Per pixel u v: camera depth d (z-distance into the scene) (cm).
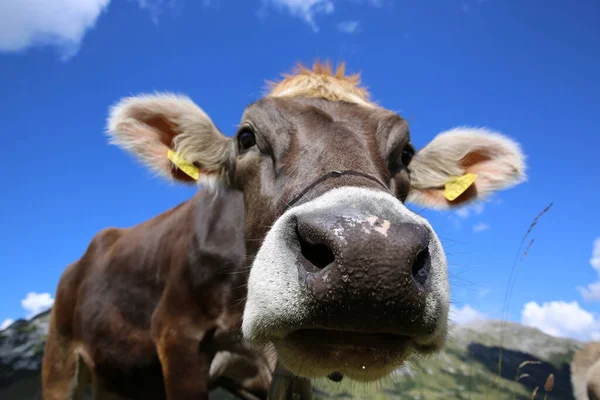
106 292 96
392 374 58
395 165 63
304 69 78
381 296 36
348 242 36
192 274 80
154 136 81
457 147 84
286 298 40
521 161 86
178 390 78
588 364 143
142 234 97
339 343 39
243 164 65
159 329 83
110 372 94
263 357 81
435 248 42
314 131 58
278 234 43
